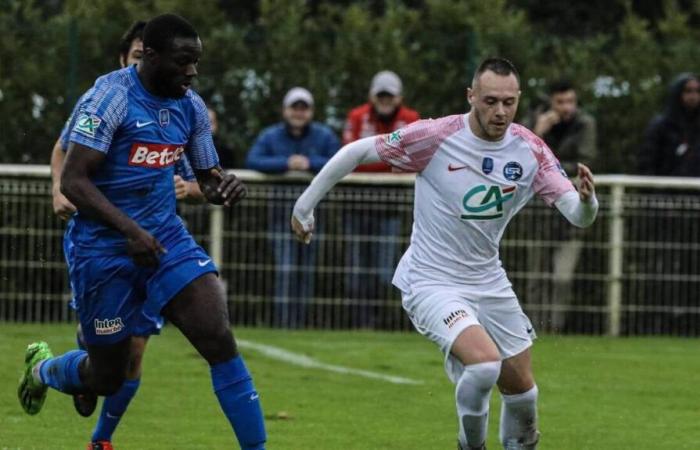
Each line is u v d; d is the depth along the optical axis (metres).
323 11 61.41
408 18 53.50
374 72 50.22
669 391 34.75
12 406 30.42
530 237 45.59
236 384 21.92
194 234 44.84
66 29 48.59
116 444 26.56
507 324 23.69
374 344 42.44
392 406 31.66
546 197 23.69
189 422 29.05
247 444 21.98
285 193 44.75
